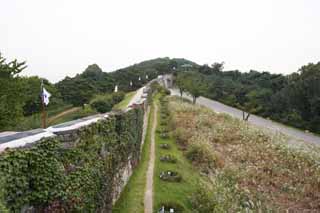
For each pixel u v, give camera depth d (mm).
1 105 17109
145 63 117625
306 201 13148
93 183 7484
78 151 6965
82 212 6410
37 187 5074
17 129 18172
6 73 18531
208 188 12023
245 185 14117
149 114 34656
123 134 12297
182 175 14289
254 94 55875
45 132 6289
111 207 9555
